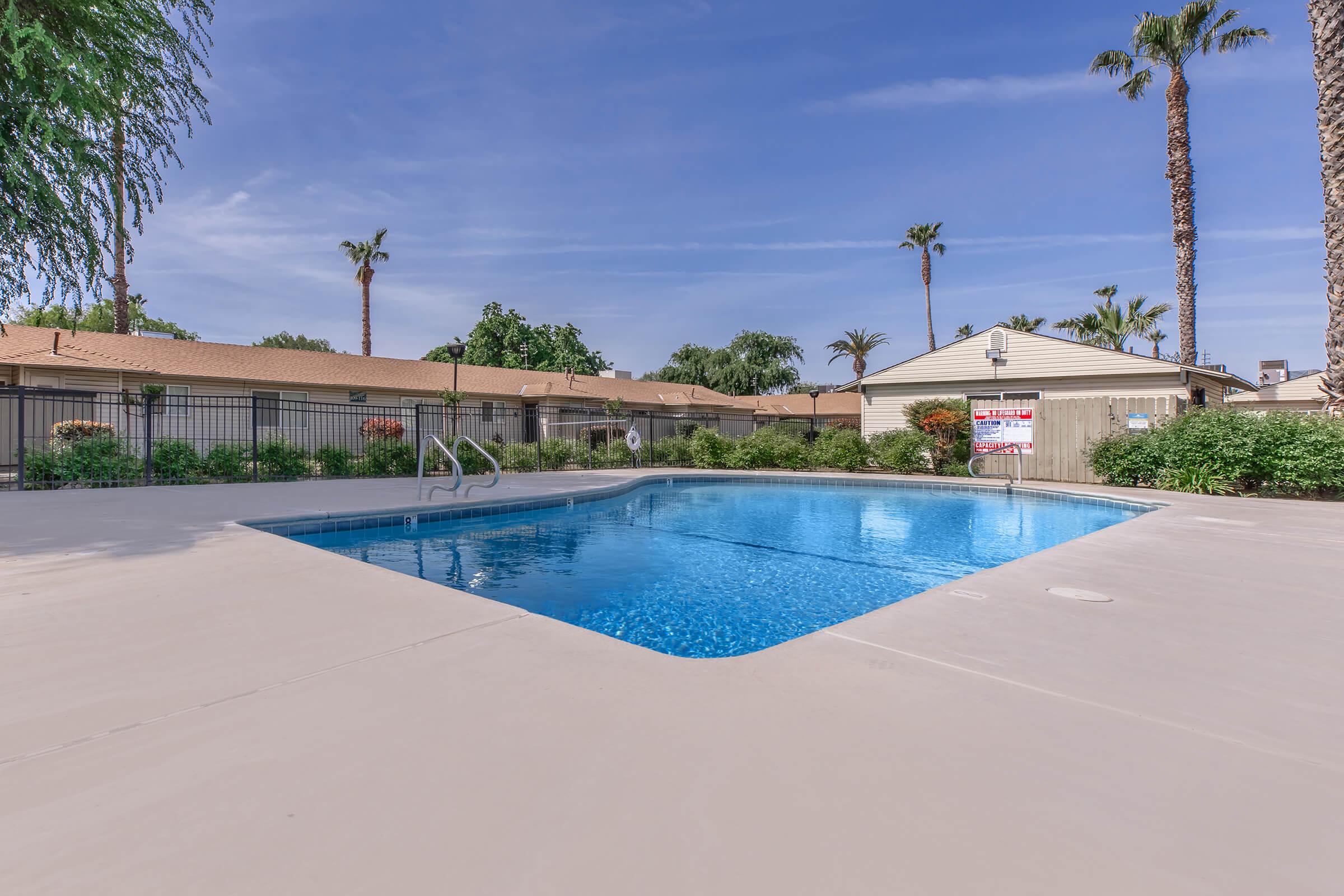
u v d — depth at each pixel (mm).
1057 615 3004
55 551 4461
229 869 1146
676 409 28781
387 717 1827
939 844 1241
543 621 2844
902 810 1366
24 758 1563
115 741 1664
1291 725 1828
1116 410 12102
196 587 3447
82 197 8000
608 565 5895
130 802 1368
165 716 1821
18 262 8203
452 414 16828
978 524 8523
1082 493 10070
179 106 8859
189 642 2508
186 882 1105
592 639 2588
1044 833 1283
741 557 6266
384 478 12938
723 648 3652
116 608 3010
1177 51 17906
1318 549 4941
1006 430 13352
